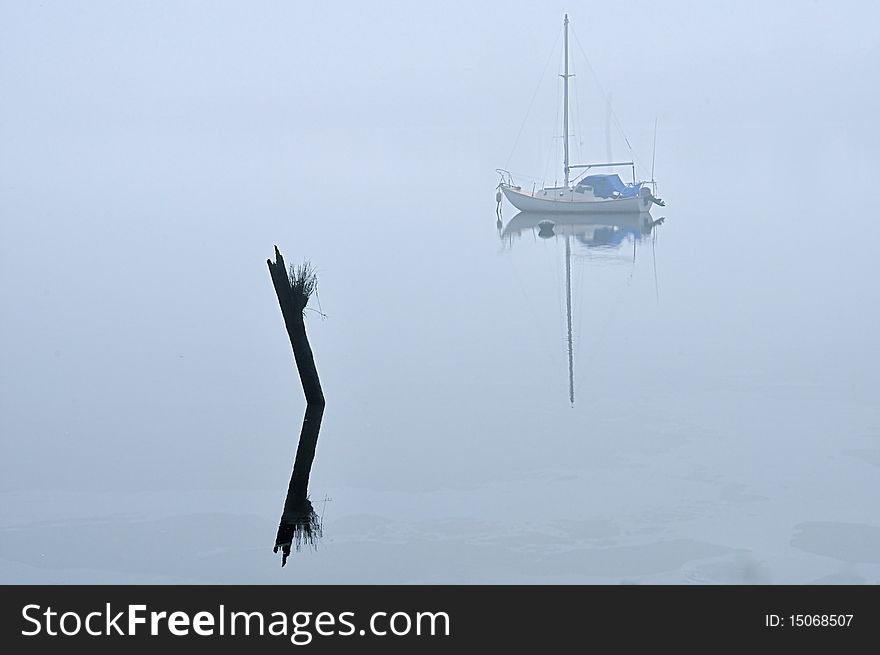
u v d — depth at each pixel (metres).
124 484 24.94
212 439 28.19
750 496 23.48
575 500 23.48
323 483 24.86
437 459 26.31
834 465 25.27
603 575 20.06
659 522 22.20
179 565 20.88
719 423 28.73
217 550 21.44
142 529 22.42
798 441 27.06
